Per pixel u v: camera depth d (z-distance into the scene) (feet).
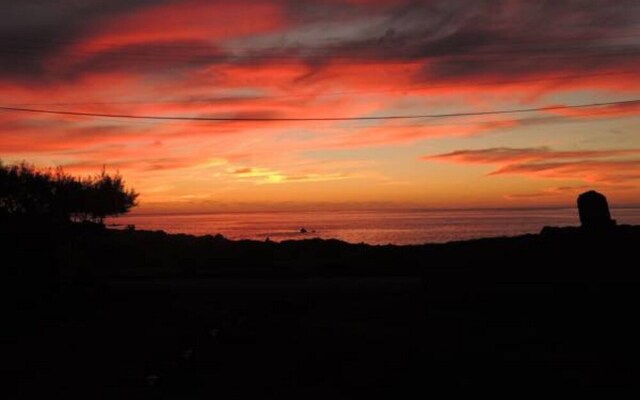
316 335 60.23
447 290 74.59
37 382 45.01
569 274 67.10
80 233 101.40
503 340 54.75
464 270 75.00
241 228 431.43
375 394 40.01
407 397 39.06
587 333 55.47
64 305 83.46
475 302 71.67
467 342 54.65
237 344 57.88
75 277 94.94
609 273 64.54
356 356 50.98
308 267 126.00
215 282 106.32
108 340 61.67
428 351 51.49
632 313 59.00
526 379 41.65
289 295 88.99
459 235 307.99
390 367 46.78
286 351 53.88
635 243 67.26
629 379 40.32
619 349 48.73
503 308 68.95
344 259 136.87
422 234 327.06
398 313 71.56
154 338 62.34
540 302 67.36
